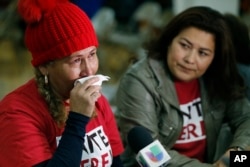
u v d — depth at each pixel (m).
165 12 9.52
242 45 4.15
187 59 3.44
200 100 3.74
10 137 2.37
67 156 2.28
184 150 3.71
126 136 3.49
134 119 3.45
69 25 2.41
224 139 3.90
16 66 10.10
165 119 3.59
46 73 2.52
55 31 2.40
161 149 2.79
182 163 3.29
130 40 10.55
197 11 3.48
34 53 2.52
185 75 3.52
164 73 3.62
